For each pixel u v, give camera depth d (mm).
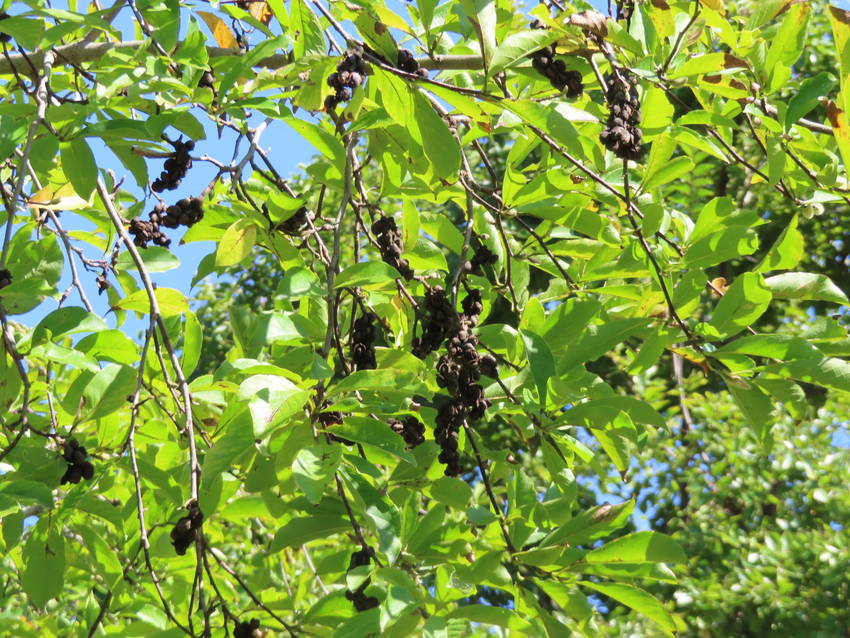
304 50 2859
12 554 3199
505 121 2900
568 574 2719
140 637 2924
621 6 3148
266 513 2955
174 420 2918
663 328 2852
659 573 2688
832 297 2832
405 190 2898
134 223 2932
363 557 2615
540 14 2830
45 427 2895
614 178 3045
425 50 2875
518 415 2932
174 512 2805
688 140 2883
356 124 2750
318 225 3045
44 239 2844
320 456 2561
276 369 2580
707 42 3074
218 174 2832
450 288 2820
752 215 2969
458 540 2711
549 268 3158
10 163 3002
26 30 2738
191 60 2824
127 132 2760
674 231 3309
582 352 2801
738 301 2812
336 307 2758
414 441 2830
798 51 2936
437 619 2518
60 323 2719
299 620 2846
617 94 2811
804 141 2994
